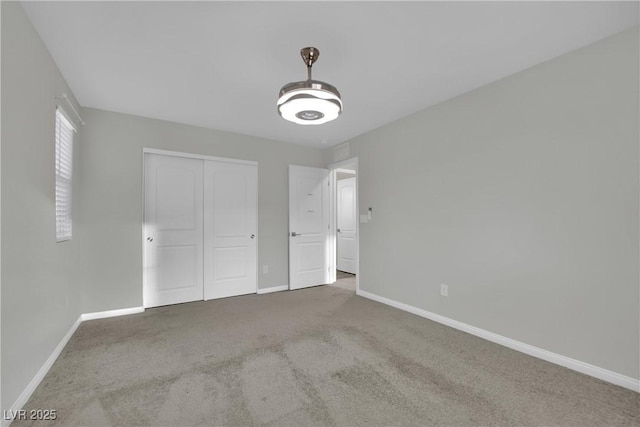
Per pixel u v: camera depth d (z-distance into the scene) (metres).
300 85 1.96
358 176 4.37
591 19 1.89
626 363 1.96
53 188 2.29
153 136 3.65
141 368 2.19
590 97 2.14
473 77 2.66
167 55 2.30
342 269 6.37
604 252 2.07
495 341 2.67
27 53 1.85
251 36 2.08
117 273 3.40
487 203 2.75
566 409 1.73
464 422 1.62
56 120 2.44
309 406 1.76
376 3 1.76
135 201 3.52
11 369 1.63
